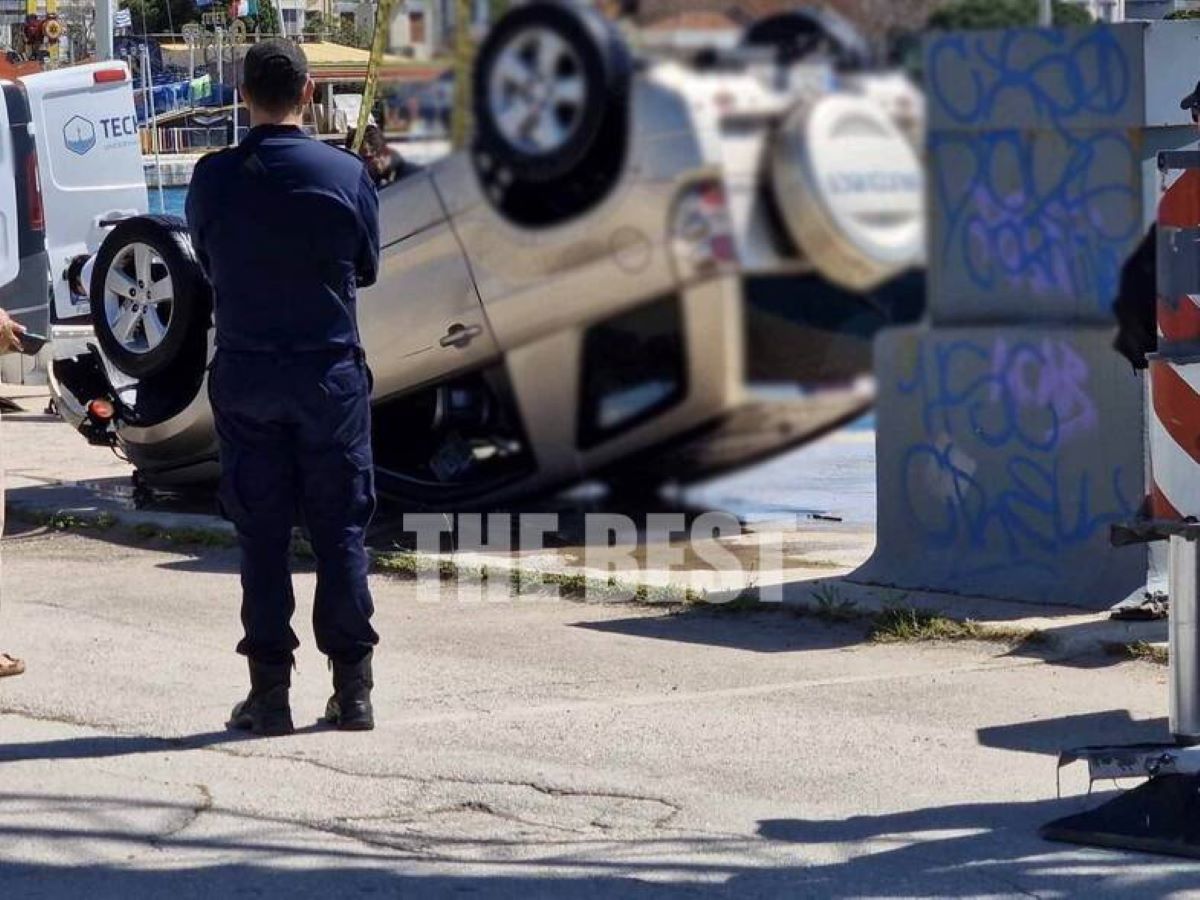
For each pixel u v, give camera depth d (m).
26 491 29.70
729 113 30.78
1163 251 13.92
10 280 41.25
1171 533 13.92
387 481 27.28
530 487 27.59
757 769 15.82
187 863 13.66
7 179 41.00
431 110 29.55
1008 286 21.53
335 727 17.06
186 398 27.06
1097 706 17.56
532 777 15.63
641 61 30.48
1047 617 20.39
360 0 84.94
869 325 31.48
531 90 29.44
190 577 23.92
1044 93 20.95
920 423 22.08
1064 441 20.92
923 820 14.54
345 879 13.32
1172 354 13.90
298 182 16.08
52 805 14.91
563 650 20.05
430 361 26.84
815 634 20.62
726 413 29.39
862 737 16.69
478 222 26.80
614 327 27.64
